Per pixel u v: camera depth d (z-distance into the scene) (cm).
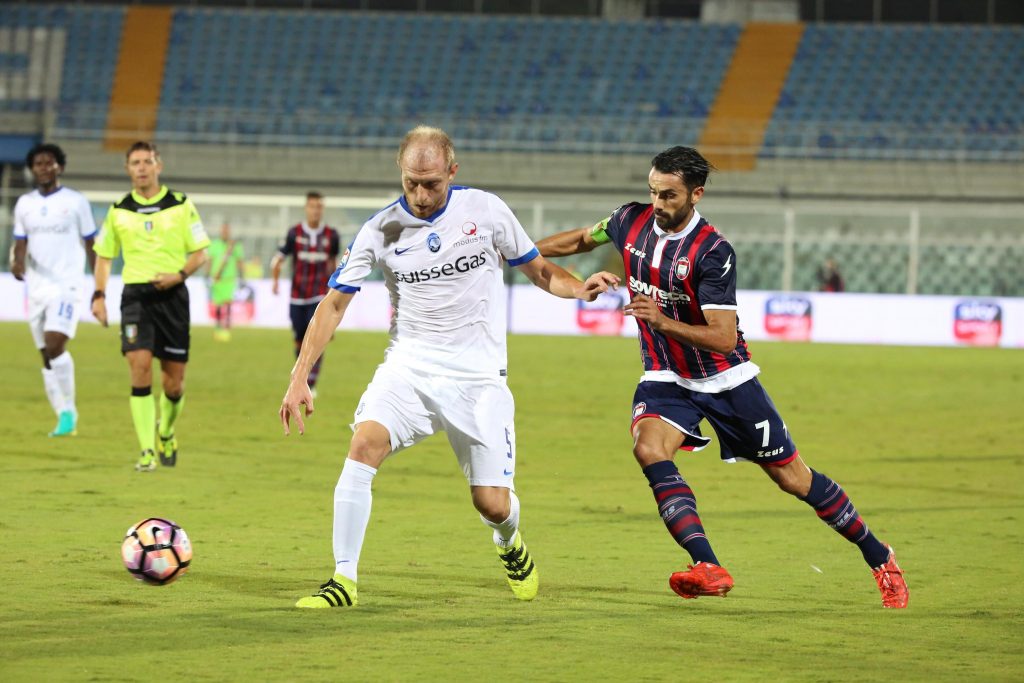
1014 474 4044
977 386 7281
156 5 15975
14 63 14975
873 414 5862
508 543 2161
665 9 16150
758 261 12306
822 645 1880
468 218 2092
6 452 3991
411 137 2031
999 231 12369
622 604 2169
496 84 15050
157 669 1659
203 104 14775
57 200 4303
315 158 13962
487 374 2134
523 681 1638
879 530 3027
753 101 14662
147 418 3719
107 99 14750
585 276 12175
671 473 2103
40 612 1997
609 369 8031
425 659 1744
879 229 12425
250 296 11725
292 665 1694
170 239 3700
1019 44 15375
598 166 13838
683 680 1658
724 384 2142
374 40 15575
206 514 3030
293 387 2084
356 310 11856
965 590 2339
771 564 2586
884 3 15862
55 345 4362
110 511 3020
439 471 3916
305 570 2400
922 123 14400
